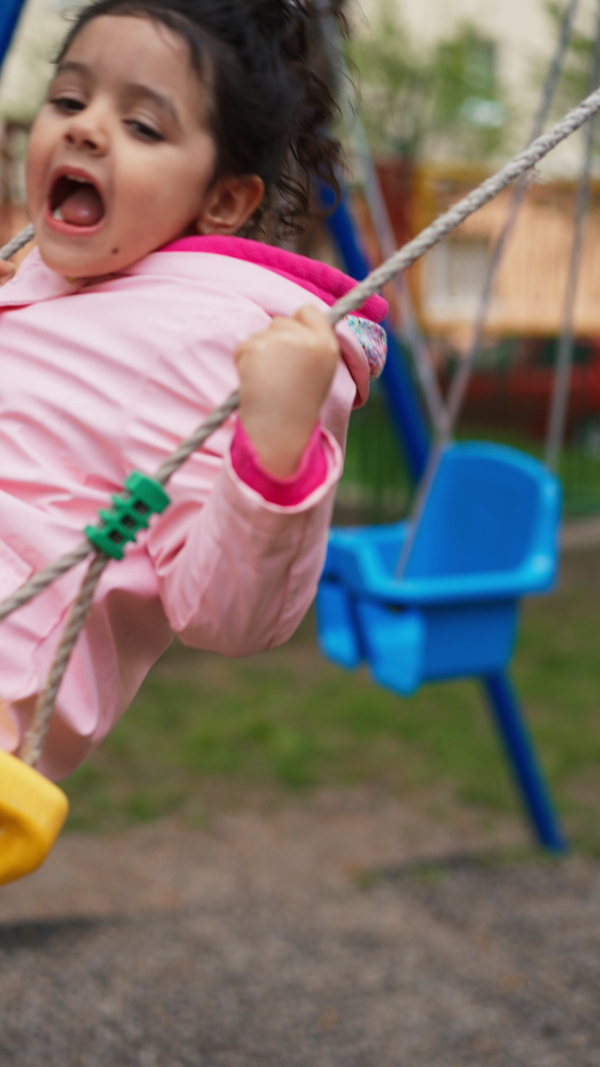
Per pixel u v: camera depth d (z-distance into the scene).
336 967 2.66
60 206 1.04
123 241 1.01
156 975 2.58
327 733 4.34
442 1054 2.31
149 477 0.93
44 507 1.02
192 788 3.79
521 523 3.21
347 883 3.14
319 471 0.89
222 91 1.02
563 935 2.83
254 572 0.89
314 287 1.10
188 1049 2.29
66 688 1.02
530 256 9.77
